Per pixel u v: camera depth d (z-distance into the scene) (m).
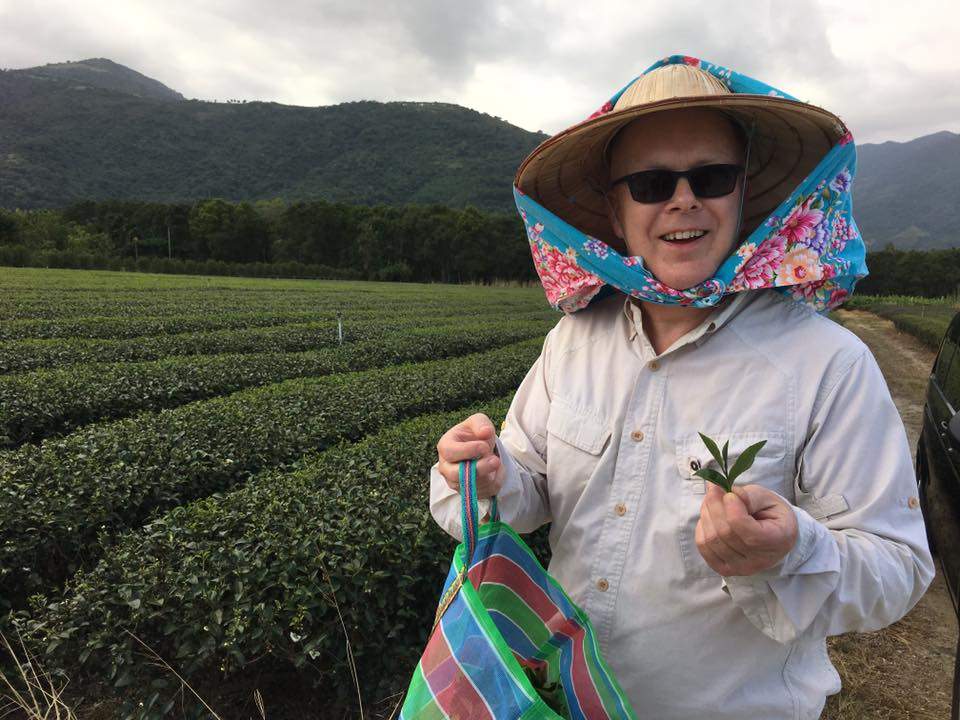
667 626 1.37
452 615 1.26
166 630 3.29
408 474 4.90
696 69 1.54
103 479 4.93
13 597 4.18
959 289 41.66
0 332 14.18
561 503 1.56
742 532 1.06
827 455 1.28
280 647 3.32
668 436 1.41
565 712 1.28
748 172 1.64
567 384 1.61
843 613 1.16
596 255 1.47
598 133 1.55
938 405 4.73
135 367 9.93
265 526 3.90
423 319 24.00
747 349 1.39
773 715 1.34
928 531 4.51
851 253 1.43
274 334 15.88
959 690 2.61
